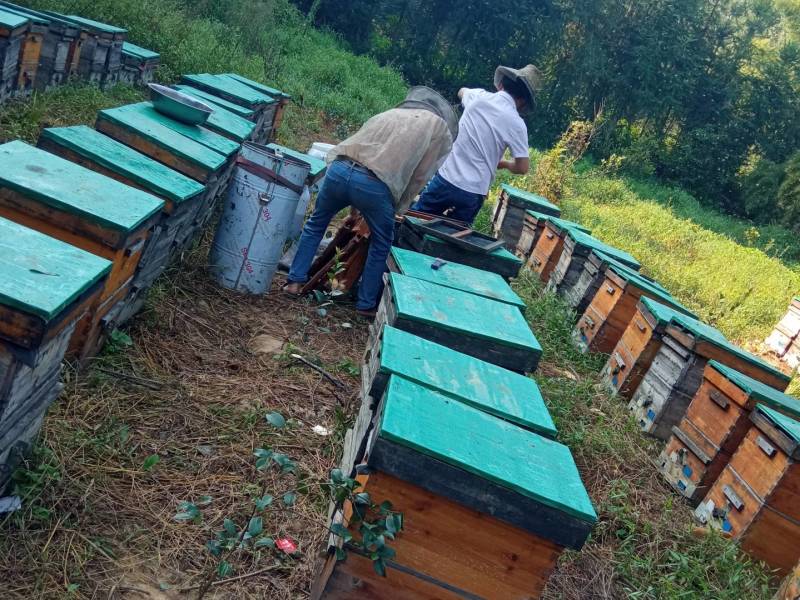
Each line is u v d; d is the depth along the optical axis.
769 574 4.59
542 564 2.54
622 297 7.26
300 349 5.15
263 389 4.45
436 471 2.43
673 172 38.97
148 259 4.04
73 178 3.46
